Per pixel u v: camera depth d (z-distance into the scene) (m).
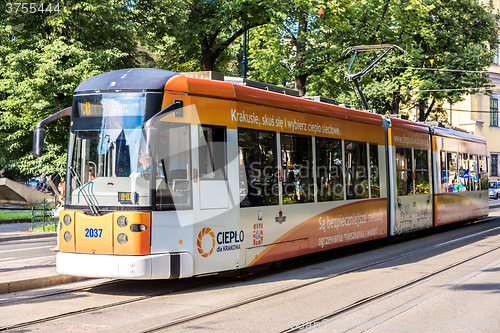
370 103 34.75
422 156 18.42
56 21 21.22
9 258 13.86
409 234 18.50
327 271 11.79
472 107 51.72
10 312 7.96
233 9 24.64
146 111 9.10
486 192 24.39
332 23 26.67
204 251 9.52
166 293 9.40
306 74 27.81
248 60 31.59
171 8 23.80
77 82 20.92
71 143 9.45
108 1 21.50
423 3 30.56
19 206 35.06
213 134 9.86
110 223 8.91
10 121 22.16
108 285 10.10
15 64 21.45
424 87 33.34
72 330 7.00
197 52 28.55
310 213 12.20
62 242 9.30
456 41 34.59
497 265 12.16
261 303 8.61
